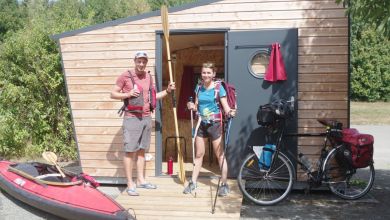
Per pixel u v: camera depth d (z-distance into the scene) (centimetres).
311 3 697
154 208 582
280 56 688
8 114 1031
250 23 712
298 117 700
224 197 622
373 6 511
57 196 581
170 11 730
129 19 746
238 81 704
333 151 668
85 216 547
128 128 645
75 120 765
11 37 1038
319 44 696
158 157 735
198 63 992
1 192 720
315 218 591
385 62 2427
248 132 700
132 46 746
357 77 2448
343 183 679
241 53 703
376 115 2027
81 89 762
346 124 693
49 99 1021
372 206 648
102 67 756
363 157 660
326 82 695
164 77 983
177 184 684
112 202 563
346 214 609
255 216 598
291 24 702
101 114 757
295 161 692
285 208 636
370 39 2416
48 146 1037
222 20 719
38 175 651
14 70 1023
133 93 636
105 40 754
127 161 647
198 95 633
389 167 972
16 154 1055
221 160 633
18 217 606
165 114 945
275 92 694
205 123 627
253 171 660
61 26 1032
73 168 951
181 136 920
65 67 766
